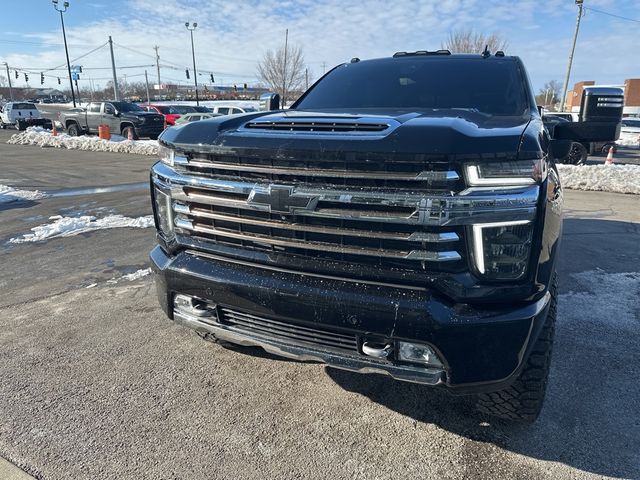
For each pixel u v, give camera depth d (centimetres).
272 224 217
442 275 195
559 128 270
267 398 271
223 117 259
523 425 247
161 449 230
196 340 335
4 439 236
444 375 199
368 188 197
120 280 446
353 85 360
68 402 265
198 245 244
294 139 206
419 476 214
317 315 208
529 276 193
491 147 185
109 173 1192
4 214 722
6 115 3125
